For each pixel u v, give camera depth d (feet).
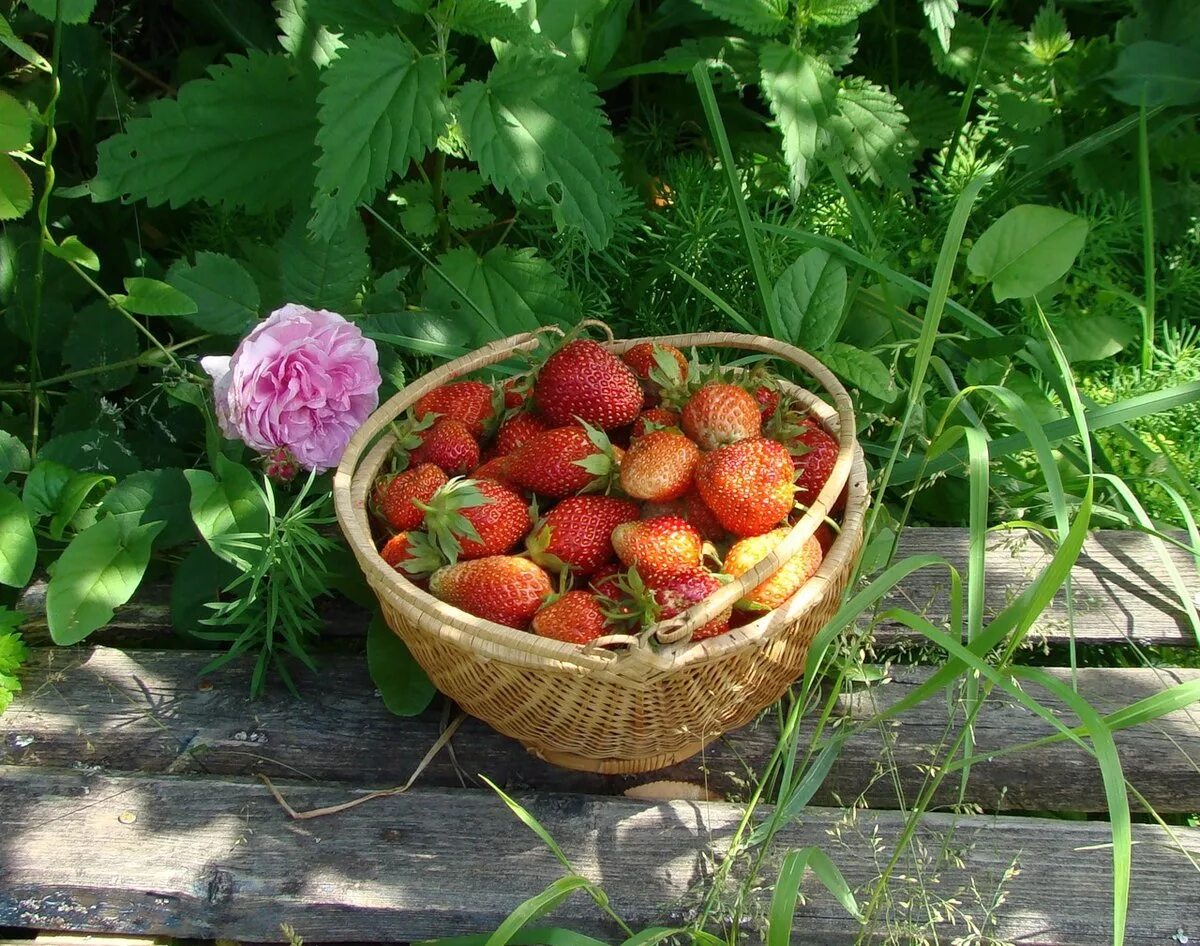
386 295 2.20
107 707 1.86
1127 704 1.84
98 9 2.72
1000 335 2.19
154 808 1.72
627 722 1.59
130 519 1.96
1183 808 1.77
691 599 1.55
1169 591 1.99
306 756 1.80
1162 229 2.63
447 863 1.66
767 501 1.63
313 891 1.62
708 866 1.65
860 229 2.39
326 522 1.89
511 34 2.08
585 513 1.69
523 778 1.77
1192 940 1.58
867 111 2.51
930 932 1.56
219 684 1.89
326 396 1.95
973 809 1.74
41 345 2.27
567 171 2.07
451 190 2.32
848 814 1.68
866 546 1.79
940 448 1.64
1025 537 1.94
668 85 2.79
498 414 1.91
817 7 2.38
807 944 1.60
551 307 2.29
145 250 2.63
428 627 1.55
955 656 1.45
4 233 2.26
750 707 1.69
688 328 2.49
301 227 2.15
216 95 2.18
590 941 1.45
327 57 2.28
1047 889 1.62
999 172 2.64
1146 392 2.29
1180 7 2.68
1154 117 2.64
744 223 2.20
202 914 1.63
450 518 1.65
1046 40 2.72
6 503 1.85
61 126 2.55
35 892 1.64
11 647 1.84
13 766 1.79
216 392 1.94
